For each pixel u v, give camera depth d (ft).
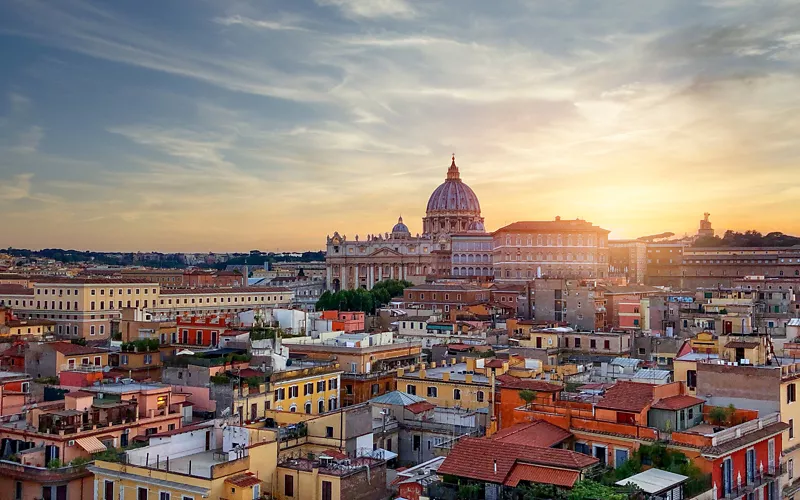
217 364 405.39
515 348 540.93
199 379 388.78
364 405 353.51
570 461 228.43
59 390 374.22
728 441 241.76
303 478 273.13
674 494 217.15
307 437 320.91
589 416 267.39
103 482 275.59
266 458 276.82
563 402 291.99
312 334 561.84
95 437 312.09
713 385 284.61
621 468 235.81
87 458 296.10
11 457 298.56
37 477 284.61
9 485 292.61
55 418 310.24
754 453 249.96
